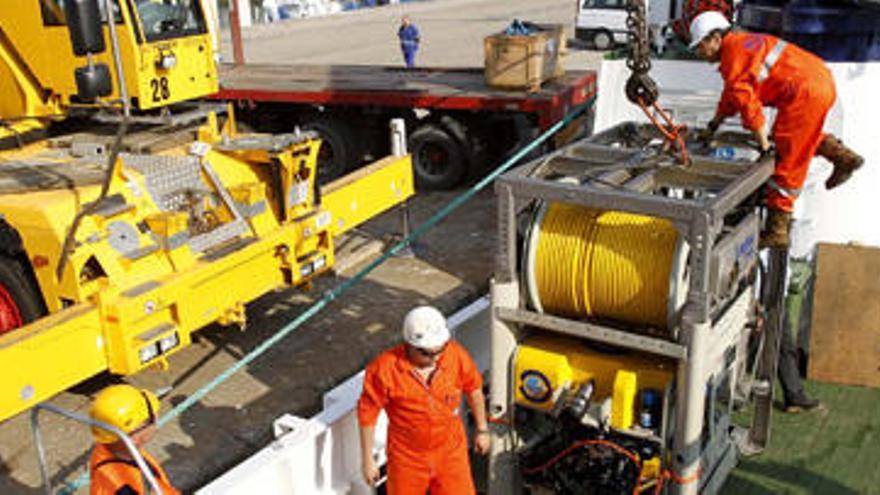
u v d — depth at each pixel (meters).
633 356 4.11
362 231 9.34
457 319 5.41
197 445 5.44
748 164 4.24
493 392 4.36
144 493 3.28
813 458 5.08
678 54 7.36
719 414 4.62
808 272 6.92
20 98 6.77
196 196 6.13
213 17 7.60
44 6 6.41
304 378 6.25
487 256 8.52
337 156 11.26
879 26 6.73
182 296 5.57
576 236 3.96
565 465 4.28
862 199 7.09
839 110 6.94
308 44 26.25
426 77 11.89
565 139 10.36
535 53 10.03
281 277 6.56
